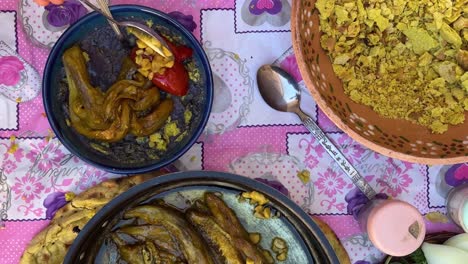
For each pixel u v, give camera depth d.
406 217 0.65
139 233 0.65
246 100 0.68
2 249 0.67
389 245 0.65
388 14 0.63
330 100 0.61
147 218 0.64
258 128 0.69
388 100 0.63
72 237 0.66
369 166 0.69
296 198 0.69
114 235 0.65
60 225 0.66
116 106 0.64
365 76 0.64
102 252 0.65
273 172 0.69
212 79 0.64
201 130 0.63
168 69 0.64
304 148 0.69
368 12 0.62
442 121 0.63
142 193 0.63
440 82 0.63
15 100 0.67
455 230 0.69
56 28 0.67
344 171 0.69
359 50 0.63
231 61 0.68
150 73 0.64
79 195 0.66
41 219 0.67
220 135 0.68
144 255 0.65
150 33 0.62
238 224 0.65
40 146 0.67
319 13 0.61
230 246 0.64
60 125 0.64
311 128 0.68
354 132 0.60
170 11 0.68
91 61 0.66
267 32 0.68
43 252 0.66
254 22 0.68
